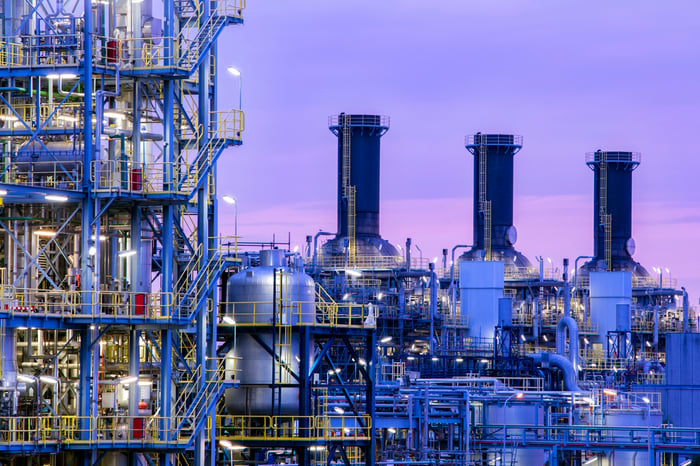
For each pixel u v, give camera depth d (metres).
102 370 135.00
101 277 132.50
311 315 153.62
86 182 127.06
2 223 127.62
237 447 147.75
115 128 131.12
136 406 130.00
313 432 151.12
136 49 130.38
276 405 151.00
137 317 127.38
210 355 142.00
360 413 166.25
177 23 139.88
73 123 131.38
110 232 132.38
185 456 139.25
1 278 132.50
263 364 151.38
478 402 180.62
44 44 131.75
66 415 127.94
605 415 189.62
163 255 131.50
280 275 150.38
